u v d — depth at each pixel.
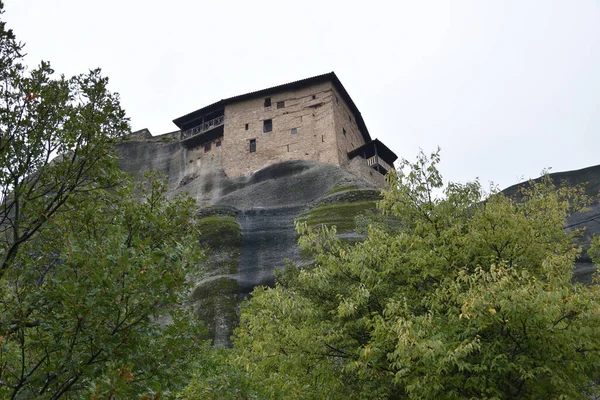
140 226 7.55
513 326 7.90
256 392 8.27
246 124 56.69
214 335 25.14
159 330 5.84
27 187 6.93
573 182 32.94
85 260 5.51
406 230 12.37
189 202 8.55
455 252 10.39
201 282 29.72
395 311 8.94
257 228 37.28
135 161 60.25
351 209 37.12
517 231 10.23
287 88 57.38
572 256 9.70
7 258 6.27
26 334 5.98
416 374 8.38
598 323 7.78
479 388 8.02
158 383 5.55
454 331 8.44
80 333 5.23
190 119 61.78
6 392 5.38
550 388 7.96
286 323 10.37
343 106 57.69
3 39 7.01
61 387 5.33
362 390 9.88
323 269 11.62
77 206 6.98
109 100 7.44
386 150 53.56
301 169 48.38
